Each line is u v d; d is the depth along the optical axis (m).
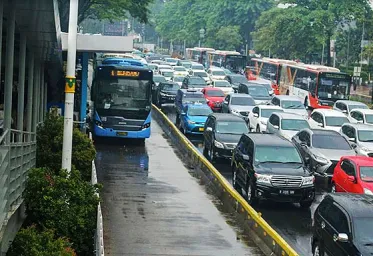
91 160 27.28
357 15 95.44
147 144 42.16
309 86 70.06
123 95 40.50
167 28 171.88
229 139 37.31
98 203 19.78
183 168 34.88
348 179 28.20
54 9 18.27
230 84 74.88
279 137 31.00
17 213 18.20
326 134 35.81
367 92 98.88
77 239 18.88
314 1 101.44
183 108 49.59
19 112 23.19
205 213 25.69
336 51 108.19
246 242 22.06
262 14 115.00
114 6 62.25
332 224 19.08
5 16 20.83
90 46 35.38
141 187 29.64
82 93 38.59
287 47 104.50
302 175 27.70
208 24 139.12
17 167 17.72
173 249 20.81
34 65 29.36
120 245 20.89
